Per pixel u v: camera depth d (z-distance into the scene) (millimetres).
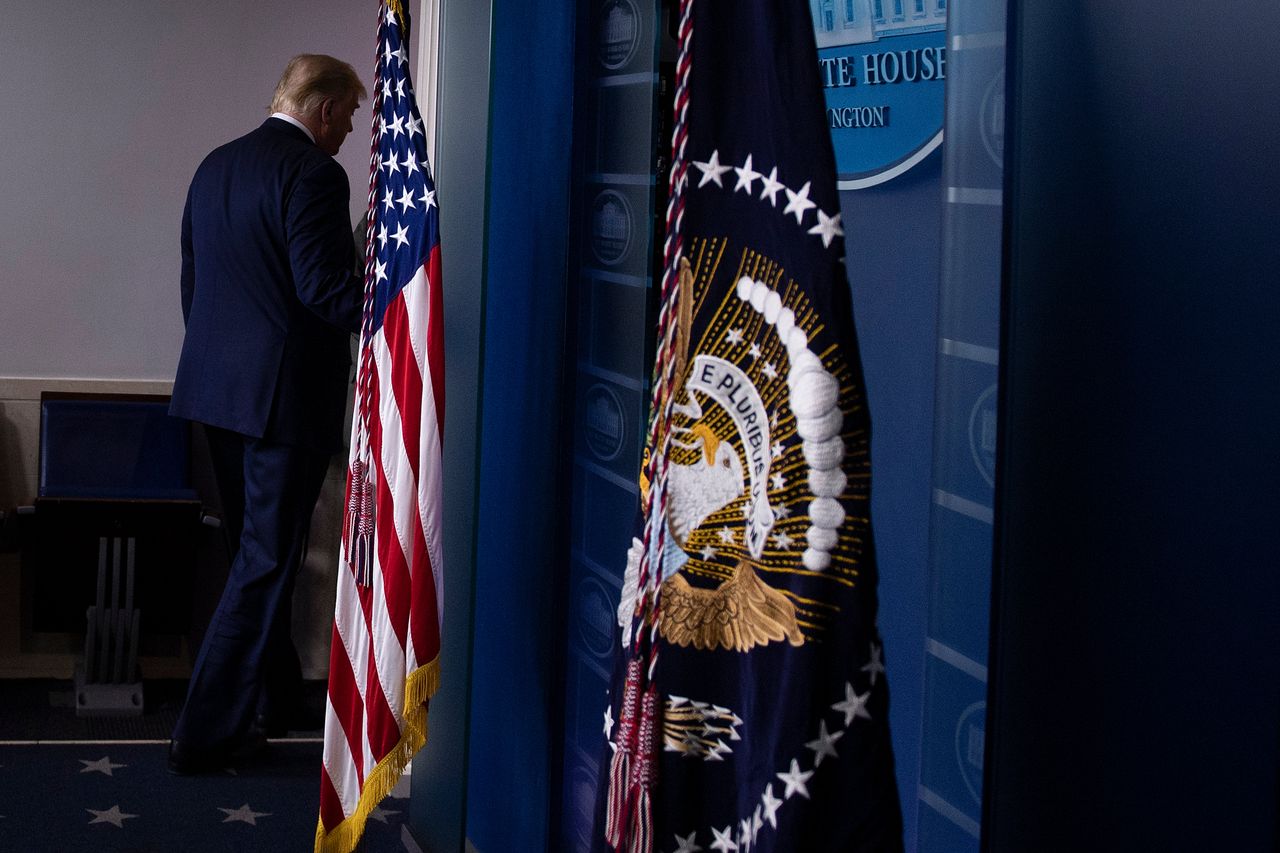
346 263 3172
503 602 2809
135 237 4199
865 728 1361
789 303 1387
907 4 1874
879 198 1952
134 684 3877
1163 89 1370
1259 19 1288
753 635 1422
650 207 2266
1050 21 1439
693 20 1453
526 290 2684
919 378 1888
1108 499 1441
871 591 1362
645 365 2297
